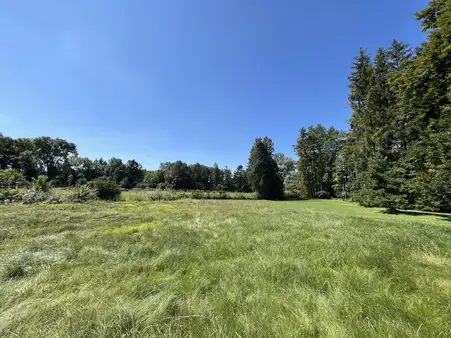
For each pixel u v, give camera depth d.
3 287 2.74
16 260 3.59
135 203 16.39
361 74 21.27
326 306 2.22
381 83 17.95
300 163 36.81
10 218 7.95
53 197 14.73
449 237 5.24
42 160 50.41
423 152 11.74
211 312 2.17
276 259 3.57
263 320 2.04
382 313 2.14
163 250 4.30
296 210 13.18
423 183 11.24
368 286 2.70
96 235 5.77
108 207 13.10
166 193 23.48
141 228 6.81
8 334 1.86
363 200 15.75
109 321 1.95
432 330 1.88
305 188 36.72
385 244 4.46
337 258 3.66
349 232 5.80
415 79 12.01
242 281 2.90
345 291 2.55
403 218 10.34
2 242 5.12
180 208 13.64
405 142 15.37
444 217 10.91
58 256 3.91
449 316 2.06
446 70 10.77
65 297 2.48
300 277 2.98
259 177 32.72
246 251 4.27
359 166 20.52
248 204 19.03
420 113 12.77
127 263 3.59
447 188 10.06
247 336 1.82
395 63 17.72
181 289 2.72
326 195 34.53
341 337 1.77
